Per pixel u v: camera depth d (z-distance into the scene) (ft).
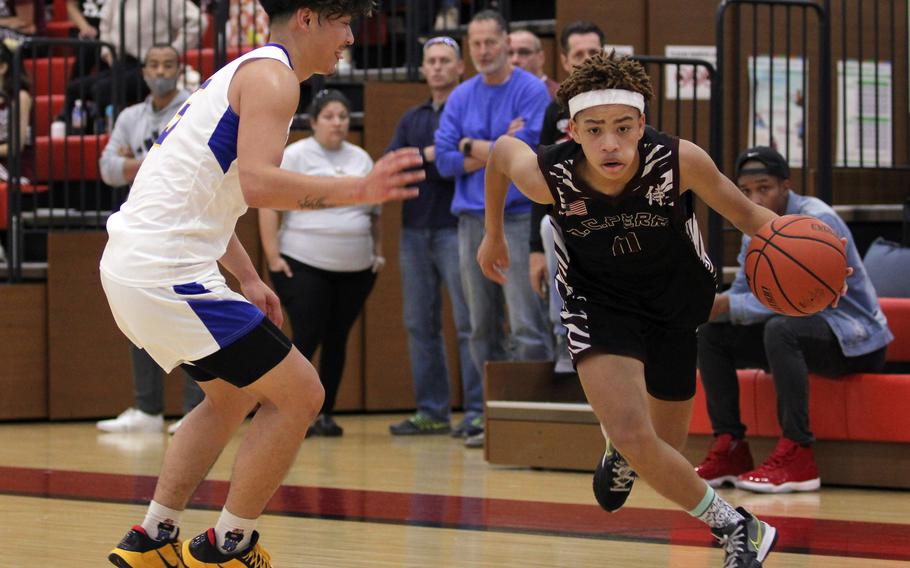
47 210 46.16
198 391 38.81
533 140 33.47
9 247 41.73
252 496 16.17
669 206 17.10
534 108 33.71
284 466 16.21
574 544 20.71
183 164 15.93
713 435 28.96
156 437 37.24
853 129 42.29
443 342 38.11
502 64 33.81
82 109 44.04
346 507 24.41
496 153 18.35
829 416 27.35
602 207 17.15
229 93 15.93
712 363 27.63
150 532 16.94
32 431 38.88
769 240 17.66
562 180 17.20
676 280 17.80
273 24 16.61
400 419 41.88
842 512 24.09
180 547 17.02
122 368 42.22
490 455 30.40
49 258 41.47
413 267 37.09
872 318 26.91
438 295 37.68
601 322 17.62
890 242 33.81
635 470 17.35
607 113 16.19
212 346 15.84
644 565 19.12
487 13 33.65
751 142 41.63
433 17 48.14
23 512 23.79
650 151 16.83
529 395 31.32
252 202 15.25
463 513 23.75
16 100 41.70
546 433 29.71
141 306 15.79
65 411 41.60
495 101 33.99
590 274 17.97
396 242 43.42
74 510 24.04
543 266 30.99
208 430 17.15
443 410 38.06
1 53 45.42
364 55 48.01
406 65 46.93
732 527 17.47
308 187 14.97
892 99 38.88
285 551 20.06
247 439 16.20
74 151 46.60
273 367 15.97
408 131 37.04
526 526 22.39
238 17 47.55
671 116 41.45
